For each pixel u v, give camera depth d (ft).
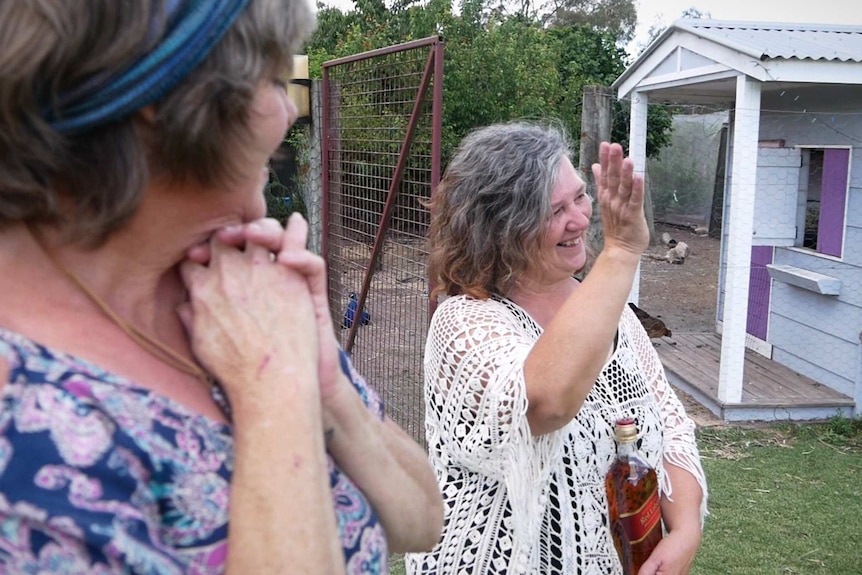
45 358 2.41
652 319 23.03
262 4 2.59
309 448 2.71
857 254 17.70
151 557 2.32
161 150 2.54
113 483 2.31
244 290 2.89
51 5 2.21
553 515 5.64
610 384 6.10
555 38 55.83
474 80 37.27
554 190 6.01
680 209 47.88
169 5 2.36
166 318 2.96
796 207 20.27
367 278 14.06
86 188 2.47
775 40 17.39
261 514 2.56
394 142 13.46
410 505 3.73
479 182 6.13
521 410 5.32
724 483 14.19
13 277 2.53
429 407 6.15
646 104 22.75
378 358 16.75
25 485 2.16
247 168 2.75
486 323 5.86
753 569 11.36
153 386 2.66
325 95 15.96
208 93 2.47
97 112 2.36
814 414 17.57
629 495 5.80
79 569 2.18
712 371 19.94
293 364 2.81
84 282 2.66
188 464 2.55
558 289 6.52
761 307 21.61
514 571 5.47
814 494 13.75
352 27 47.09
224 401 2.87
